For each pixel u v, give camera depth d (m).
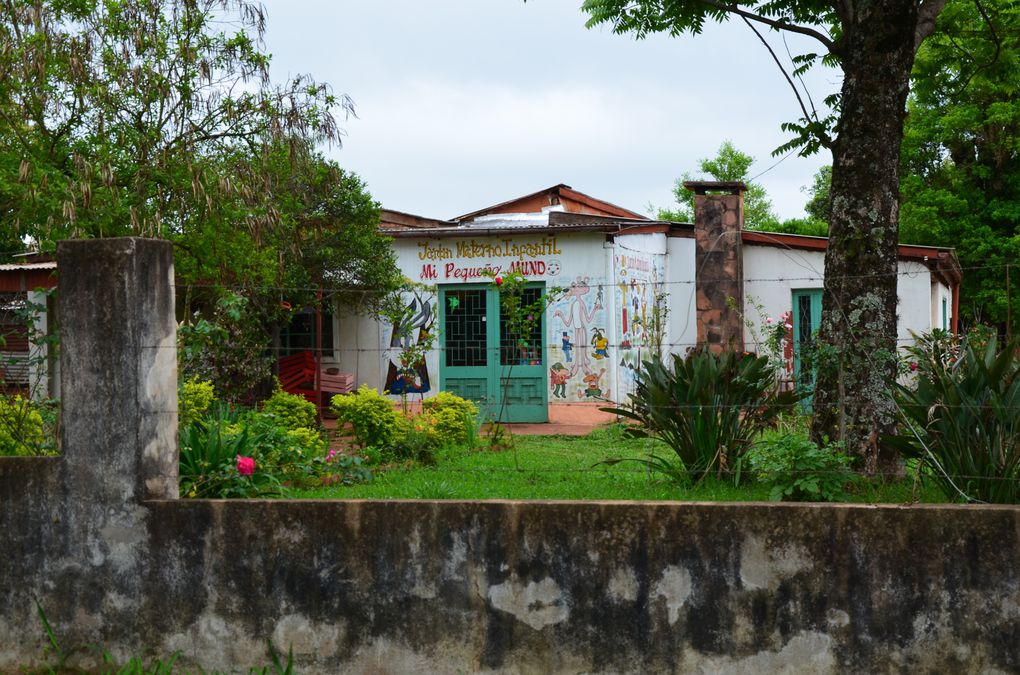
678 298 18.89
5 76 9.48
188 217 10.33
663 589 4.49
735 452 7.64
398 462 10.21
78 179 9.37
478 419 13.80
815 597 4.36
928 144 28.67
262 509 4.85
